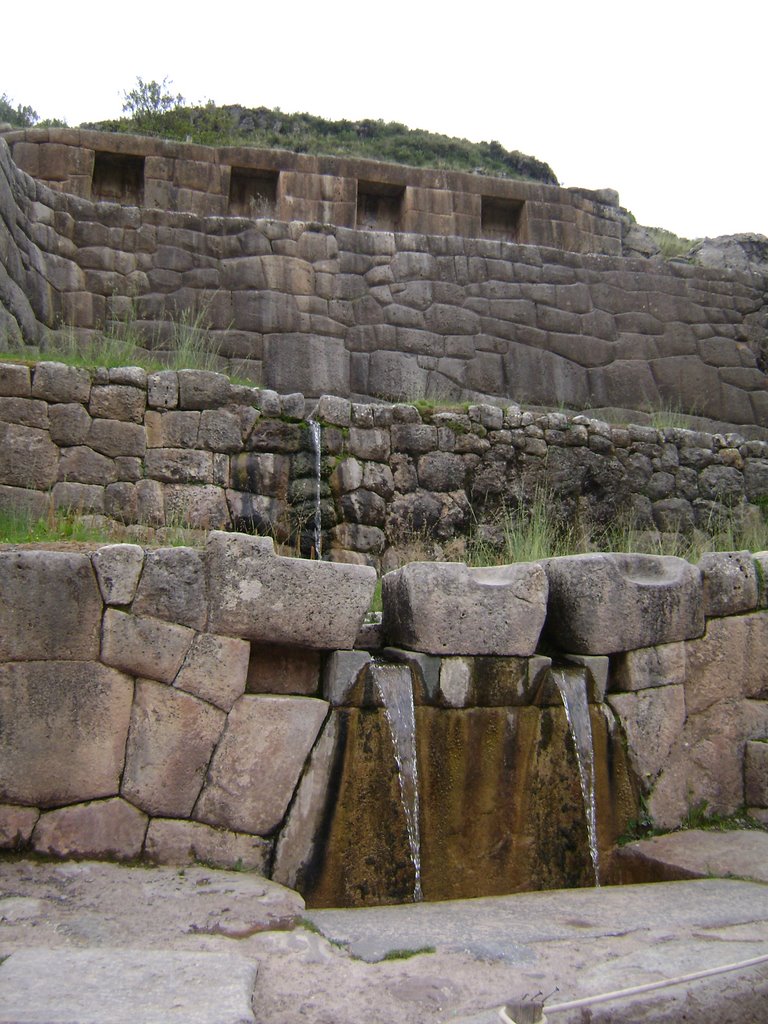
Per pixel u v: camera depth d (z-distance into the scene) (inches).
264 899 126.6
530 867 153.3
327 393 402.3
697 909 133.2
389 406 316.5
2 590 134.0
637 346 454.3
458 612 156.1
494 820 153.5
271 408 300.8
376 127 948.0
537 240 486.0
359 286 421.1
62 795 133.7
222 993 96.9
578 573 169.5
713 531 362.3
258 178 469.4
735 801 177.0
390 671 151.2
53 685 134.5
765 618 184.5
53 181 426.9
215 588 142.2
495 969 110.7
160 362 364.2
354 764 146.8
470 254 440.5
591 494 345.1
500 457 328.5
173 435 286.8
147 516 278.2
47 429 273.7
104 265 389.7
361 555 297.9
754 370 467.8
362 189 479.2
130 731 137.0
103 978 99.7
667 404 450.9
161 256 398.0
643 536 343.6
